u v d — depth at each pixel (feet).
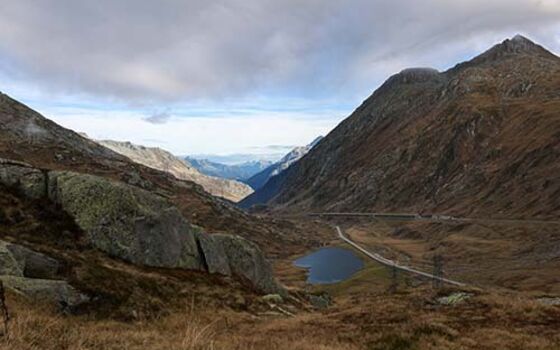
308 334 88.79
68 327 56.34
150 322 95.81
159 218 152.56
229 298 135.85
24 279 85.51
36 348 40.78
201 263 168.04
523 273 504.84
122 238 139.44
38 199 140.87
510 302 120.78
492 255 632.79
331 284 481.87
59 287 88.89
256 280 188.96
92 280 103.71
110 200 142.92
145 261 142.72
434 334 81.51
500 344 77.61
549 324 96.48
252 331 94.17
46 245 119.55
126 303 101.14
